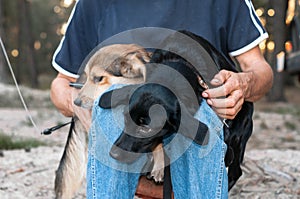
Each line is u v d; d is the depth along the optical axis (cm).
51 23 4016
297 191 486
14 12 3241
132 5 304
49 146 795
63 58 324
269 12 1573
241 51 306
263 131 1086
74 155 299
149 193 279
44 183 516
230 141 270
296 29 856
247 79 268
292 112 1580
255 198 468
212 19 301
